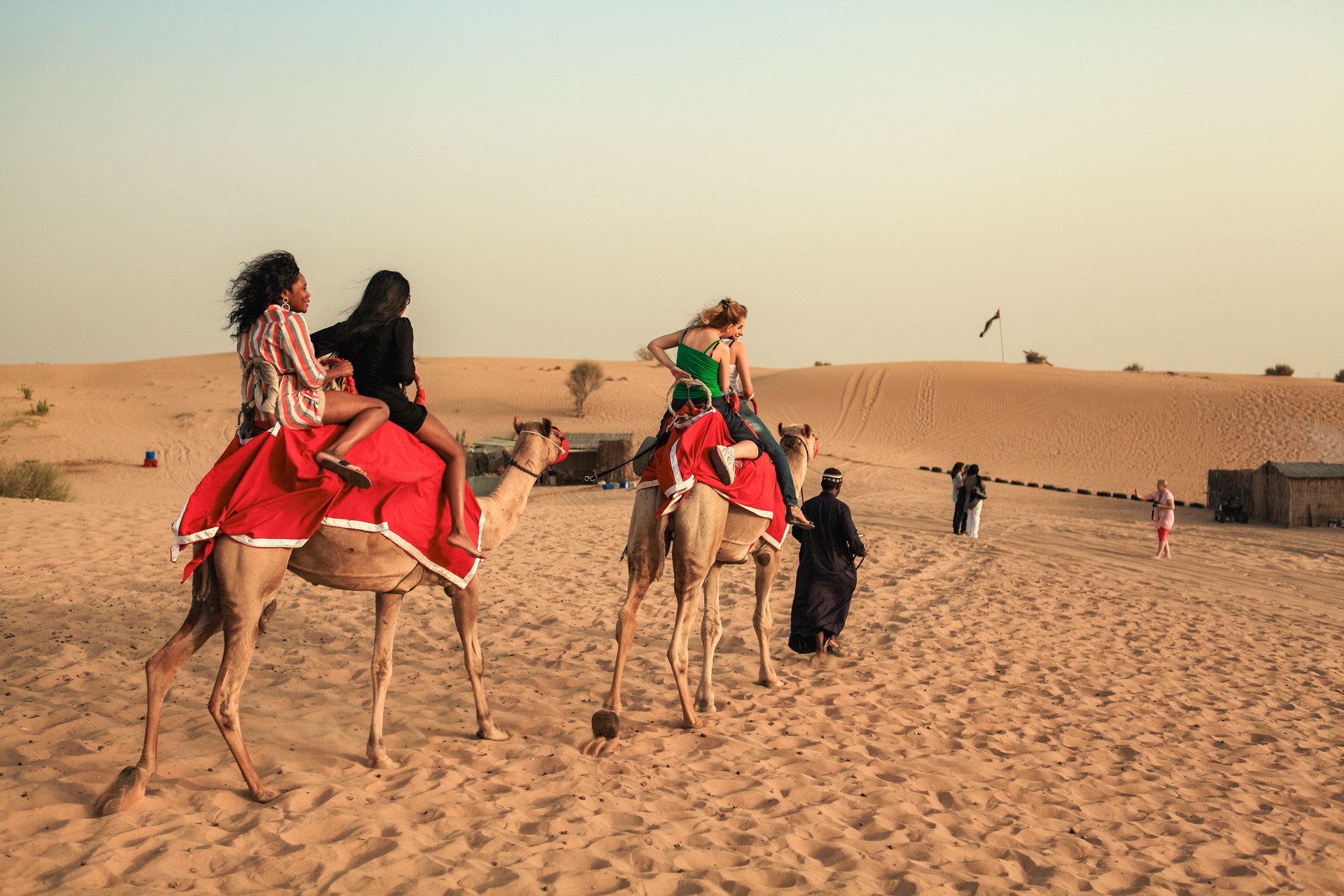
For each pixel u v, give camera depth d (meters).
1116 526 29.20
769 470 8.09
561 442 7.17
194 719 6.98
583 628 11.15
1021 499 41.31
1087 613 13.89
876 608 13.49
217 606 5.43
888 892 4.96
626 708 8.11
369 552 5.71
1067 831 6.06
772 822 5.72
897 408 73.56
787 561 16.11
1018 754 7.55
